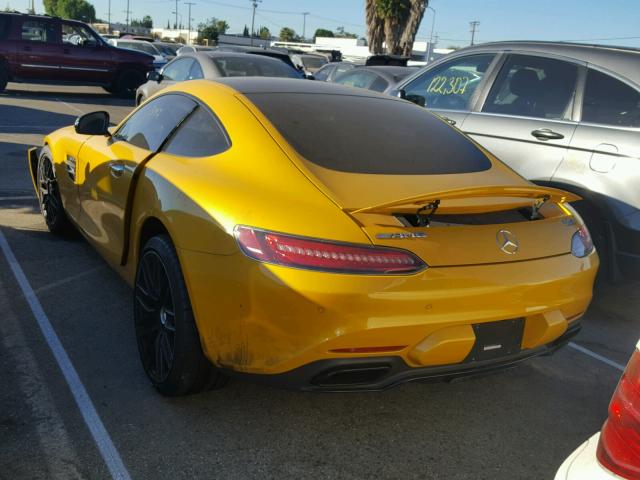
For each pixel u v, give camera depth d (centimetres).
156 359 300
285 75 977
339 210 248
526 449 281
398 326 236
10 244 498
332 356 237
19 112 1307
